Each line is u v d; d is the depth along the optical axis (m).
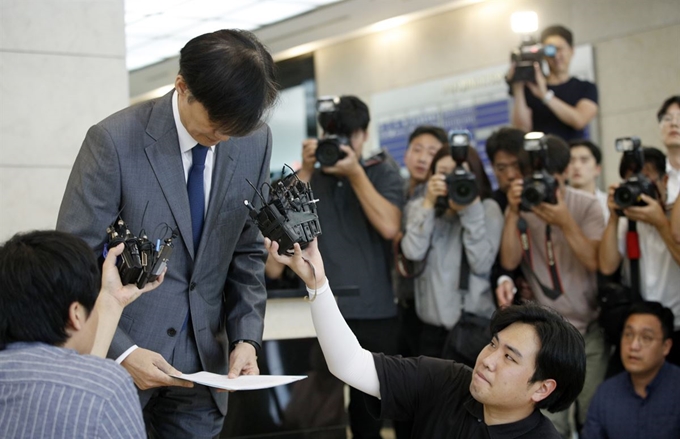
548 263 3.93
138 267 2.03
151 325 2.27
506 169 4.16
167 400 2.36
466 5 6.56
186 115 2.14
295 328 3.95
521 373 2.10
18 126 3.68
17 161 3.67
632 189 3.71
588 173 4.51
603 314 3.81
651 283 3.82
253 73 2.02
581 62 5.89
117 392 1.68
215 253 2.33
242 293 2.43
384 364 2.28
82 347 1.81
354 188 3.90
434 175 3.96
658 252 3.83
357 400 3.97
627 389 3.70
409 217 3.96
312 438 3.82
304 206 2.20
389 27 7.02
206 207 2.31
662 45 5.51
